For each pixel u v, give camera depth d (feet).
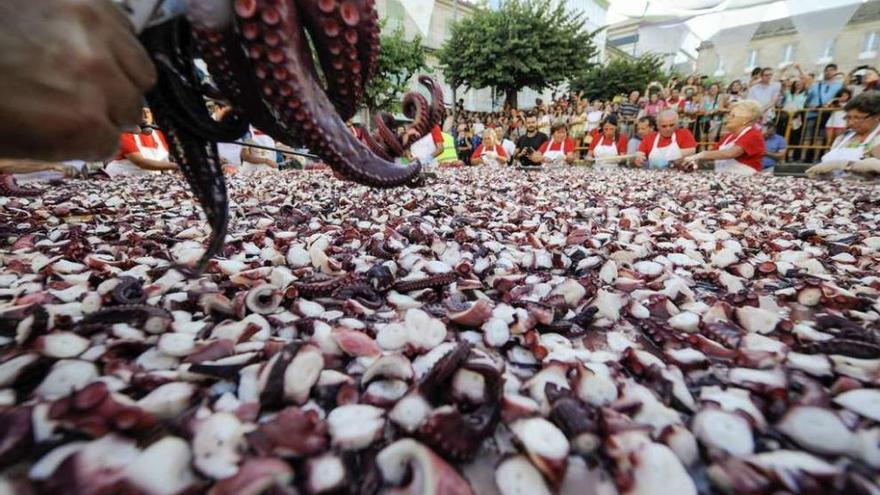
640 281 2.41
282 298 1.97
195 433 1.05
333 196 5.88
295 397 1.27
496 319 1.74
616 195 6.32
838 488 0.99
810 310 2.13
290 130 1.51
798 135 12.52
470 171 11.58
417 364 1.52
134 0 1.22
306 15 1.38
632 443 1.09
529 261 2.76
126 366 1.41
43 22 0.95
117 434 1.08
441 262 2.57
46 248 2.91
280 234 3.27
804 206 5.04
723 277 2.50
